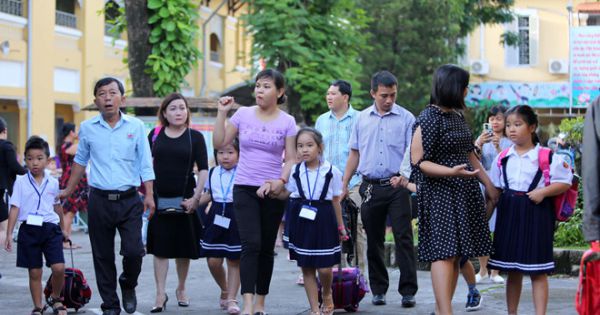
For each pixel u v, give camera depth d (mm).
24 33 26312
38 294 9609
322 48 24828
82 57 29344
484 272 12062
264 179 9078
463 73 7828
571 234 13359
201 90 35156
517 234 7918
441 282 7660
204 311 9984
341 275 9625
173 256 10016
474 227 7848
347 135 11406
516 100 41594
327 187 9242
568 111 41344
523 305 9898
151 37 18484
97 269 9133
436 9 35156
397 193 10094
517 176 7969
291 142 9180
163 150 10023
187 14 18719
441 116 7805
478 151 8289
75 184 9344
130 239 9078
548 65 43281
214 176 10062
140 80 18641
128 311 9320
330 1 25219
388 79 10102
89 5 29531
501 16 39156
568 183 7812
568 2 43094
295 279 12719
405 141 10172
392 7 34844
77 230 21312
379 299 10266
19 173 12656
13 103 26297
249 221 9023
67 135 17719
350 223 10789
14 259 15148
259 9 24828
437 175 7645
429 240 7758
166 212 9930
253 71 25188
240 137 9195
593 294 6020
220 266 10062
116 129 9164
